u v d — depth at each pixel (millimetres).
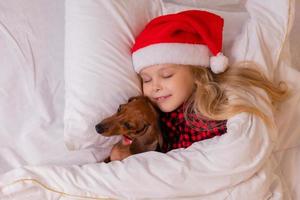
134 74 1145
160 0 1251
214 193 983
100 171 993
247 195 984
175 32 1049
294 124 1183
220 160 958
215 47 1051
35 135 1158
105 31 1135
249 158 965
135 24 1180
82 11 1149
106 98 1114
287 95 1160
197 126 1096
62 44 1297
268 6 1216
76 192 979
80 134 1099
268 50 1171
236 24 1316
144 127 1040
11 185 990
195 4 1370
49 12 1319
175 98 1069
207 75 1091
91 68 1115
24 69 1242
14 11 1293
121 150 1114
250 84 1095
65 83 1173
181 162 970
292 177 1107
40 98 1211
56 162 1131
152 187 963
